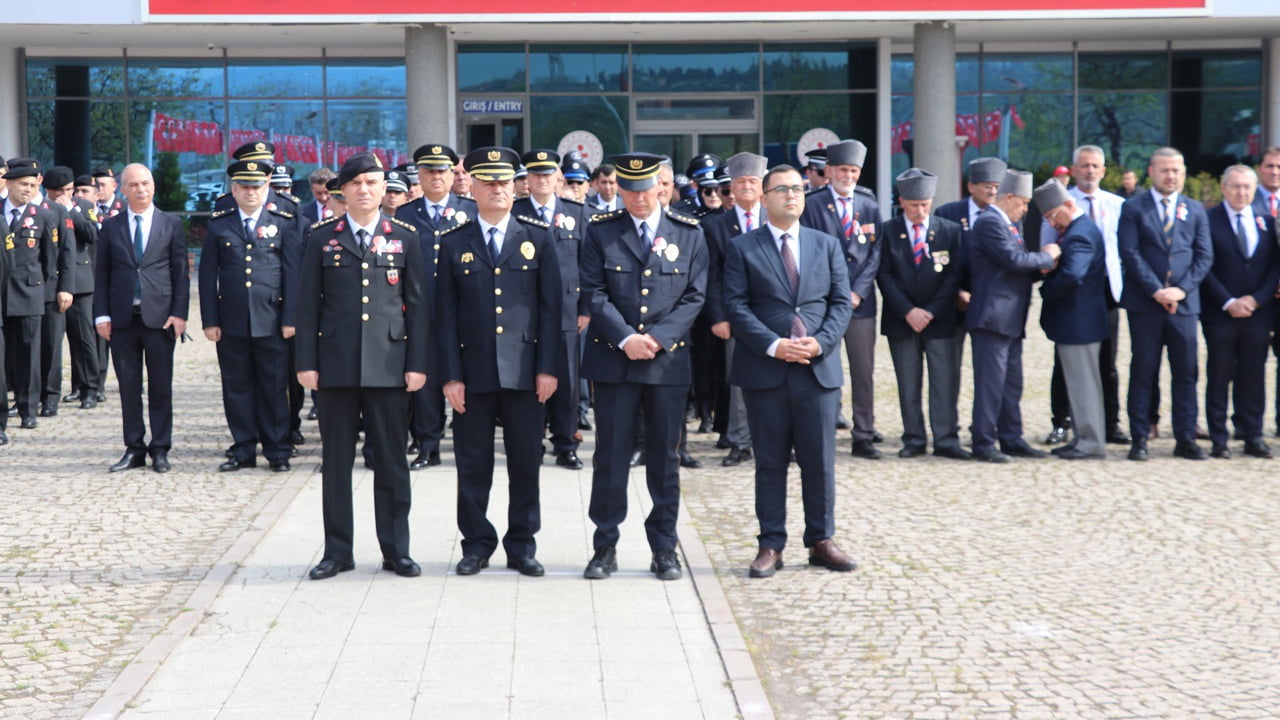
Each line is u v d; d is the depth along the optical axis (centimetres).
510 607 639
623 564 722
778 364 700
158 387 983
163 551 751
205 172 2492
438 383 714
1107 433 1088
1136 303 1002
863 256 1004
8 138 2431
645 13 2073
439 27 2128
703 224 931
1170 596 657
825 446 704
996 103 2539
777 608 646
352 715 500
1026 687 534
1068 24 2256
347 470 700
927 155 2200
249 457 988
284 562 726
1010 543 761
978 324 994
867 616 630
